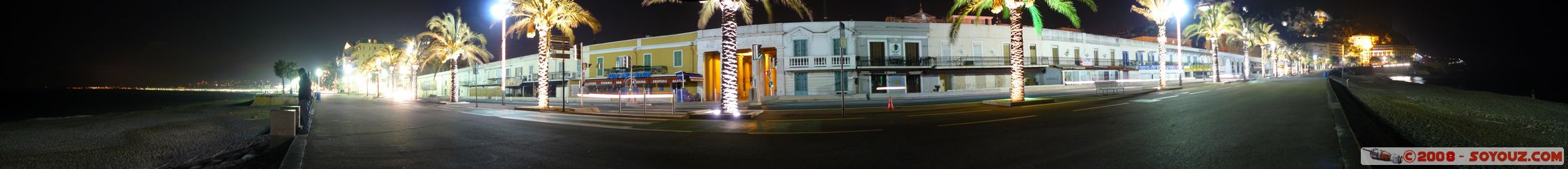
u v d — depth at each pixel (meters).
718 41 40.84
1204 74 63.50
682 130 11.43
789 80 39.28
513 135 10.80
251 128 14.98
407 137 10.66
